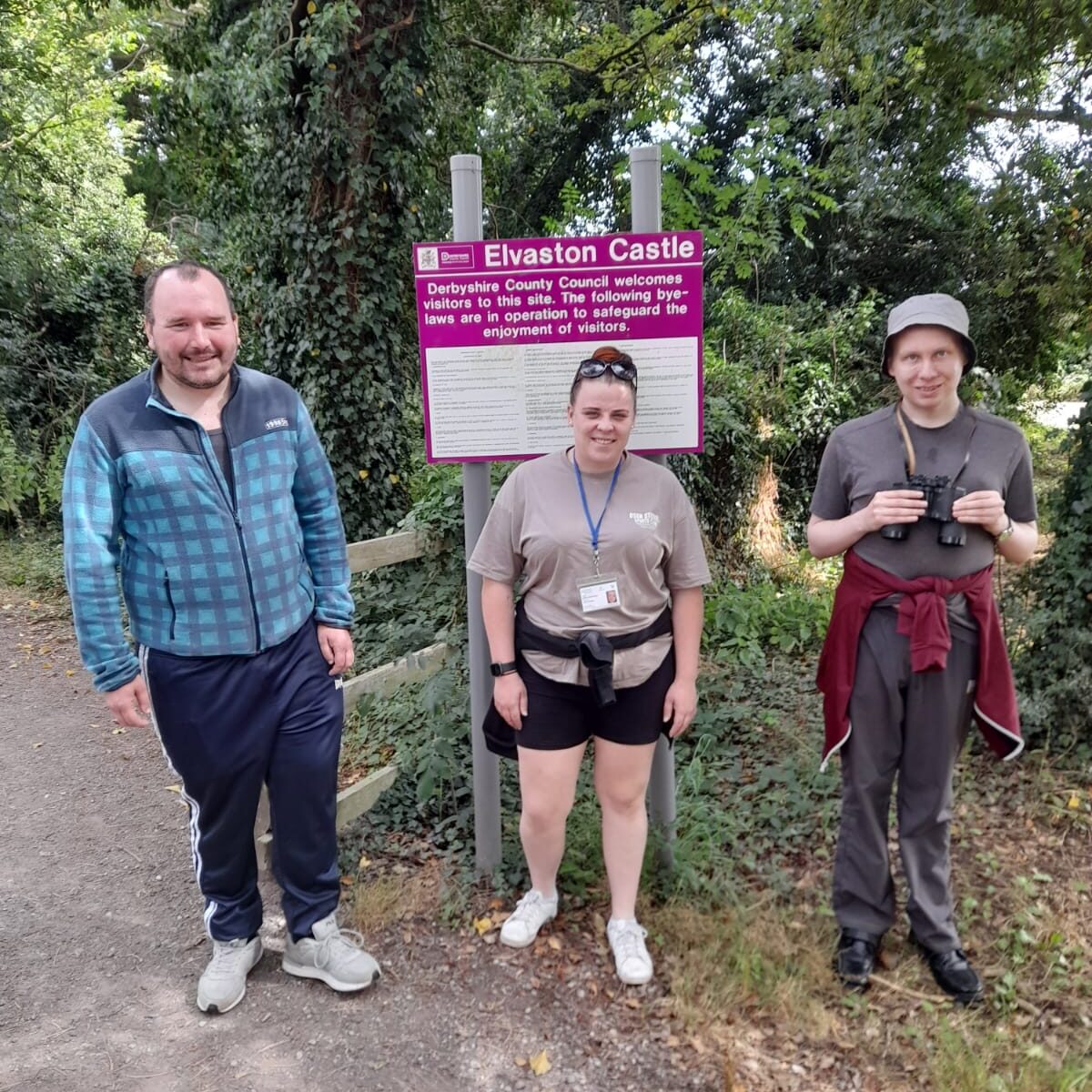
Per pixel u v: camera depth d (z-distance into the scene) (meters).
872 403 9.65
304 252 6.39
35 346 10.88
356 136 6.22
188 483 2.19
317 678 2.48
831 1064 2.29
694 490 7.49
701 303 2.72
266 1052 2.36
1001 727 2.39
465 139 9.09
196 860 2.54
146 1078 2.28
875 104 6.52
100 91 14.18
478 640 2.92
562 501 2.45
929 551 2.32
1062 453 4.07
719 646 5.38
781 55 7.21
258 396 2.37
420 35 6.64
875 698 2.41
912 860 2.54
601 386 2.33
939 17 4.75
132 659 2.23
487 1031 2.42
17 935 2.94
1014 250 10.73
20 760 4.48
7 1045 2.41
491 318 2.75
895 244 12.15
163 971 2.73
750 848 3.22
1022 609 3.96
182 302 2.11
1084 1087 2.19
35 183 12.98
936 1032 2.36
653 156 2.71
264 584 2.32
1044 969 2.60
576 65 11.31
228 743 2.33
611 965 2.66
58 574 7.86
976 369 9.52
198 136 8.73
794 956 2.64
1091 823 3.31
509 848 3.16
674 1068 2.29
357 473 6.55
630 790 2.59
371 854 3.23
